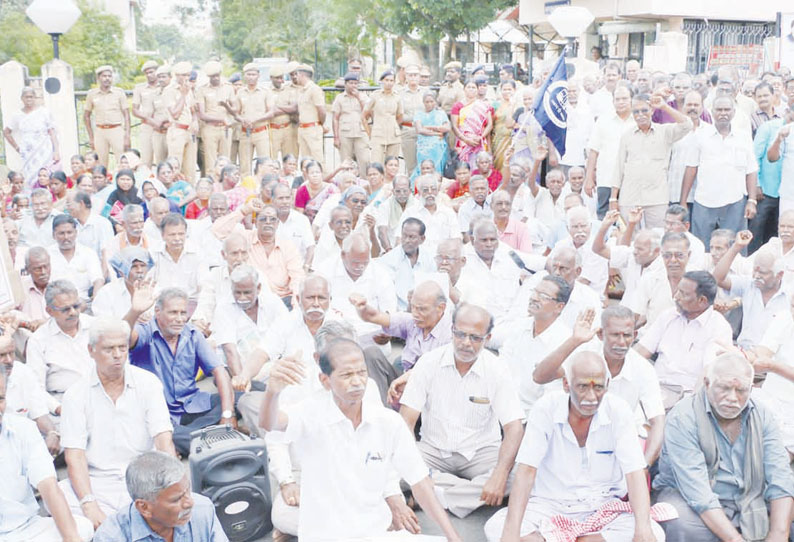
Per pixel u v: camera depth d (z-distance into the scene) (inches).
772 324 221.0
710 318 227.0
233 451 183.2
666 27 780.0
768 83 458.9
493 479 195.0
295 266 315.3
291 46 1017.5
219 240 334.3
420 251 304.8
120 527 143.0
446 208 364.8
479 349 195.3
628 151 368.5
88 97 541.3
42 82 537.6
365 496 161.3
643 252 280.7
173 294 224.2
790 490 177.9
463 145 490.6
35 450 169.5
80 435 187.5
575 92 458.3
